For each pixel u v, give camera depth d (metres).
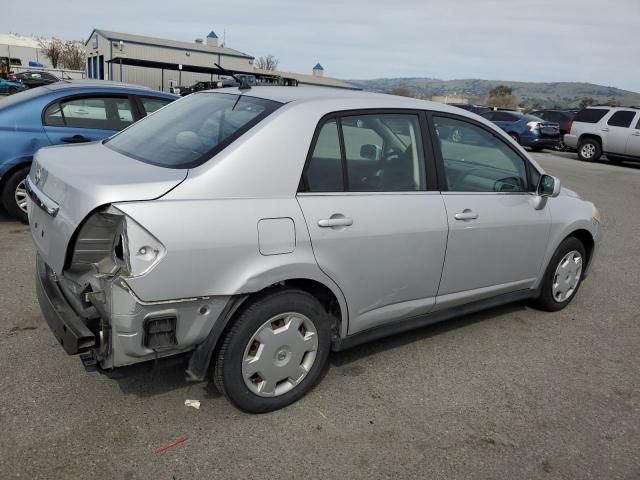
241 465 2.64
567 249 4.67
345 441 2.88
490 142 3.98
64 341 2.58
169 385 3.24
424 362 3.81
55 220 2.66
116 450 2.66
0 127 5.80
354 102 3.27
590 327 4.66
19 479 2.43
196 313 2.63
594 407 3.41
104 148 3.38
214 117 3.21
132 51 45.94
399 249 3.33
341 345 3.31
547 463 2.85
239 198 2.71
